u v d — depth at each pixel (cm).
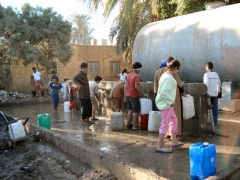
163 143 553
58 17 1958
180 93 559
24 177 476
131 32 1708
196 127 596
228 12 984
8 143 630
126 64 2648
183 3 1405
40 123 734
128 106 715
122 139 602
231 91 948
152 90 711
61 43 1995
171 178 377
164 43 1158
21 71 2098
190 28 1075
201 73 1052
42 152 584
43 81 1847
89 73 2531
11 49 1700
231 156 458
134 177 393
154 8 1605
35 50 1800
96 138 620
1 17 1770
